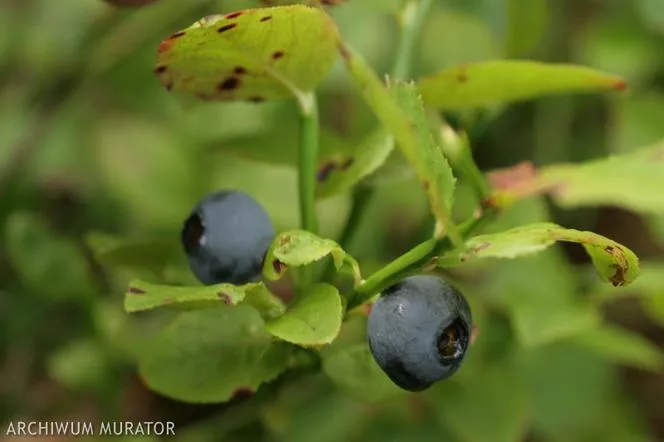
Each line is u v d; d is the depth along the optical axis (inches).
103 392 8.5
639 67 9.7
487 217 6.2
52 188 10.3
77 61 10.3
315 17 6.1
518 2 7.8
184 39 6.2
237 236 6.4
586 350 9.1
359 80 5.6
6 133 10.3
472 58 9.8
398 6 7.6
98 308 8.6
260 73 6.4
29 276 8.4
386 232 9.3
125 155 9.7
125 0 7.1
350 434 8.5
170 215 9.5
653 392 10.9
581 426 9.1
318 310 6.0
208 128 9.7
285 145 7.4
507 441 7.7
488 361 8.1
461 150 6.3
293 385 7.8
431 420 8.4
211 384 6.6
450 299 6.0
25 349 9.4
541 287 8.0
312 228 6.6
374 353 6.0
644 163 7.1
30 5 10.6
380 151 6.7
